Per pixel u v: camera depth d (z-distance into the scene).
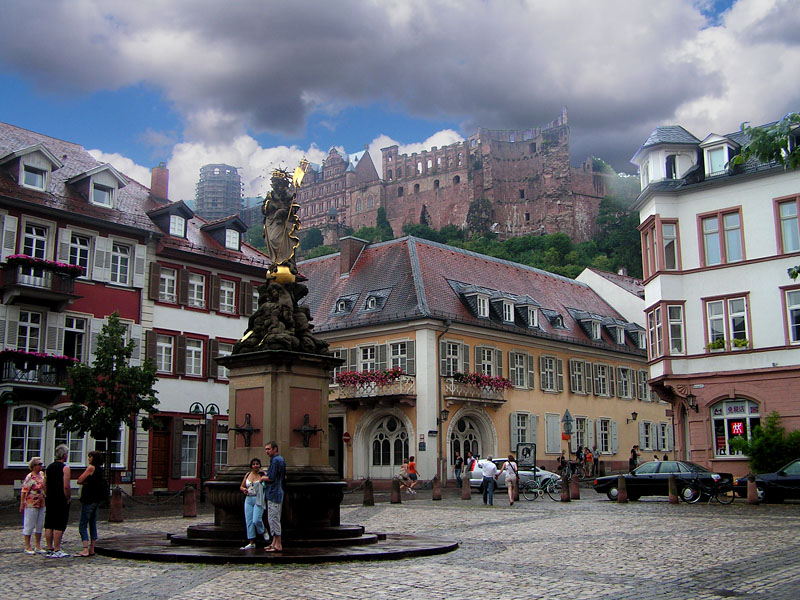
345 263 51.78
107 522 22.00
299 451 14.27
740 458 32.50
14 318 31.75
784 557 13.44
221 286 40.16
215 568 12.09
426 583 10.88
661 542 15.89
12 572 12.28
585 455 48.50
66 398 32.78
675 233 35.28
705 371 33.69
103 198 36.16
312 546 13.68
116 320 29.75
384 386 43.12
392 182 169.00
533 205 159.00
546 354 51.16
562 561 13.24
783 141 12.82
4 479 30.56
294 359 14.38
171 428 36.84
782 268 32.62
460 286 48.38
